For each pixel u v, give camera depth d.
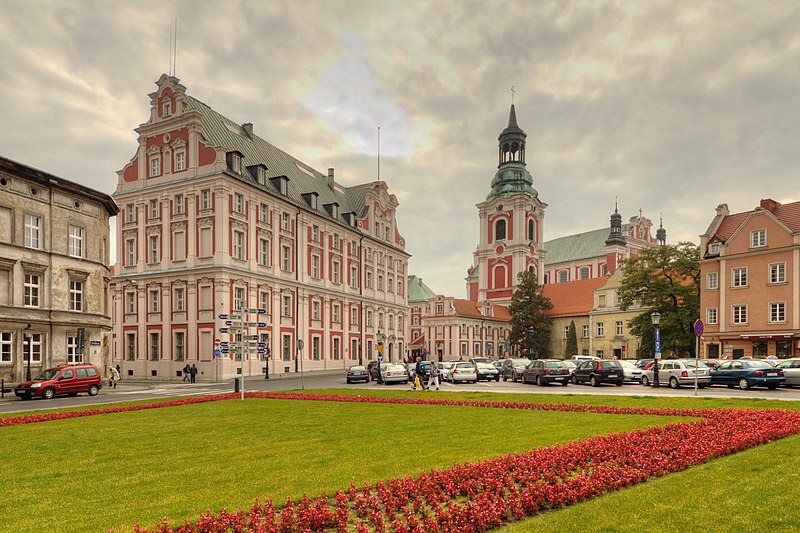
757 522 7.73
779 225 53.44
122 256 63.16
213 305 56.19
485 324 114.94
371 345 86.19
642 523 7.82
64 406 27.97
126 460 12.89
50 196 40.12
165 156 61.22
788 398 27.02
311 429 17.55
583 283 109.75
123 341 62.06
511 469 11.04
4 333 36.34
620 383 39.59
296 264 68.75
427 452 13.30
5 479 11.12
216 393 36.75
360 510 8.71
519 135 124.00
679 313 61.50
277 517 8.75
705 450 12.44
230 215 57.91
